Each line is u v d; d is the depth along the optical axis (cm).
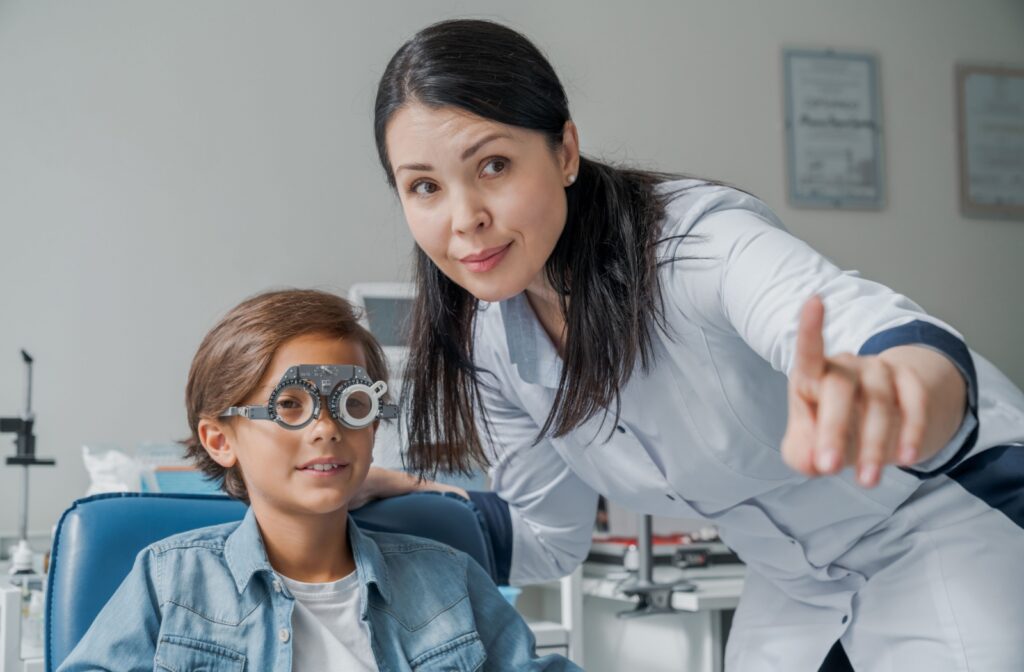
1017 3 373
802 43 348
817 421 55
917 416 54
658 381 108
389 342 209
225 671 108
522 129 91
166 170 281
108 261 275
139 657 106
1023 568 105
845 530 116
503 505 140
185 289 280
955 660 105
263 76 290
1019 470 106
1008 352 361
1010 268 363
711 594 222
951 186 360
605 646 262
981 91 366
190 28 286
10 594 155
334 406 113
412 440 120
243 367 116
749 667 131
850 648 118
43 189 271
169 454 216
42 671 156
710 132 334
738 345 103
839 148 348
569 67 321
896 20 360
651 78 329
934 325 67
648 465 117
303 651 112
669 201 102
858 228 348
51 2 275
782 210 340
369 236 296
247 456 115
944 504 110
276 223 288
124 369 273
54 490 265
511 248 94
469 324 116
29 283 269
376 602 118
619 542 261
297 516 116
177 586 110
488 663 121
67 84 275
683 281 98
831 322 75
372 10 301
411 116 91
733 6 340
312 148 293
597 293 101
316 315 119
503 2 314
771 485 114
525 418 131
